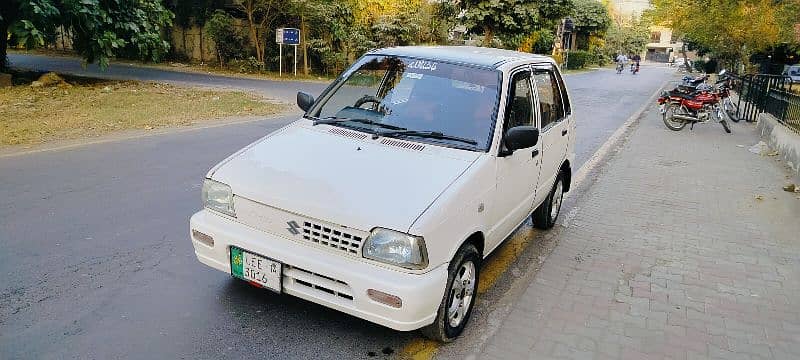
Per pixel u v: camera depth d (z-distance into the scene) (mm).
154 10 15906
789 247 5766
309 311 3793
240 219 3391
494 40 24016
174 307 3721
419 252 2982
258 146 3836
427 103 4156
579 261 5164
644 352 3646
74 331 3361
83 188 6012
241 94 15664
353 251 3053
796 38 15008
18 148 7586
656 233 6051
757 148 11633
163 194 6016
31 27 12789
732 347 3770
